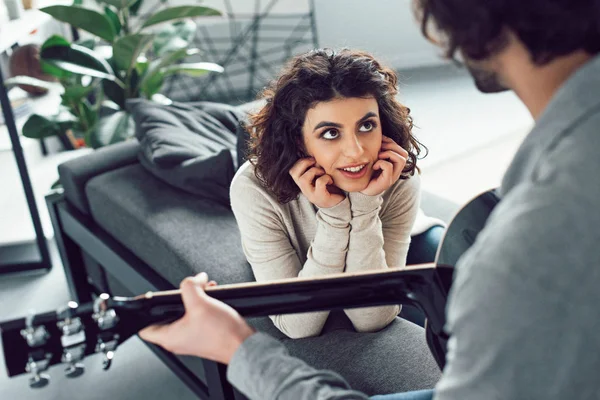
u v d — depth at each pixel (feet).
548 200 1.63
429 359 3.96
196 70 8.85
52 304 7.66
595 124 1.66
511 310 1.61
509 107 11.93
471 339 1.68
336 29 14.29
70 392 6.33
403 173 4.18
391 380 3.84
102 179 6.46
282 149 3.91
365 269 3.98
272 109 3.89
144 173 6.48
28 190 7.98
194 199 6.02
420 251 5.12
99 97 9.07
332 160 3.75
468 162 10.16
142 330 2.67
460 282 1.76
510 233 1.65
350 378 3.88
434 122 11.66
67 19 7.81
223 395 4.59
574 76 1.75
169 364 5.87
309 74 3.69
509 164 1.90
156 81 8.68
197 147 6.32
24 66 9.38
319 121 3.68
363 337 4.16
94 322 2.66
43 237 8.18
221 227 5.64
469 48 1.87
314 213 4.20
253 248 4.28
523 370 1.62
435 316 2.91
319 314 4.11
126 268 6.00
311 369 2.31
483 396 1.66
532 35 1.78
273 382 2.27
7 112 7.76
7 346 2.62
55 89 9.68
